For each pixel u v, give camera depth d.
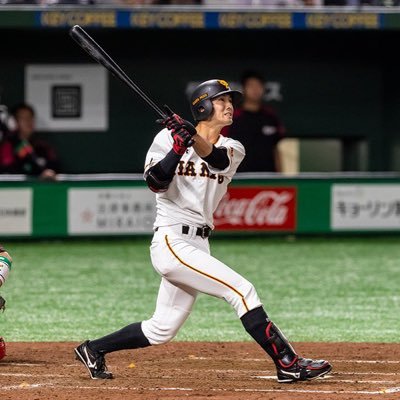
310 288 40.84
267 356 27.33
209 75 61.34
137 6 55.03
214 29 56.66
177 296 22.80
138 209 53.56
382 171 63.00
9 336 31.55
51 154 55.38
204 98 22.27
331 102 62.22
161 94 61.06
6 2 54.56
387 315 35.44
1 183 52.06
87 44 22.19
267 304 37.53
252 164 55.31
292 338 31.44
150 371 24.98
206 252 22.61
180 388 22.56
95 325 33.53
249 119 54.97
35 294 39.31
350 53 61.97
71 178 52.78
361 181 54.97
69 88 59.97
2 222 52.31
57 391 22.23
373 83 62.38
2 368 25.31
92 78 60.06
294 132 62.19
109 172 60.88
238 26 54.38
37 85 59.62
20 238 52.59
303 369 22.47
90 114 60.28
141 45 60.38
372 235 55.44
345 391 22.12
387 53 62.00
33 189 52.50
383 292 40.06
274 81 61.78
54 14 53.03
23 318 34.62
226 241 53.69
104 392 22.09
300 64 61.78
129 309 36.41
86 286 41.06
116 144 60.72
